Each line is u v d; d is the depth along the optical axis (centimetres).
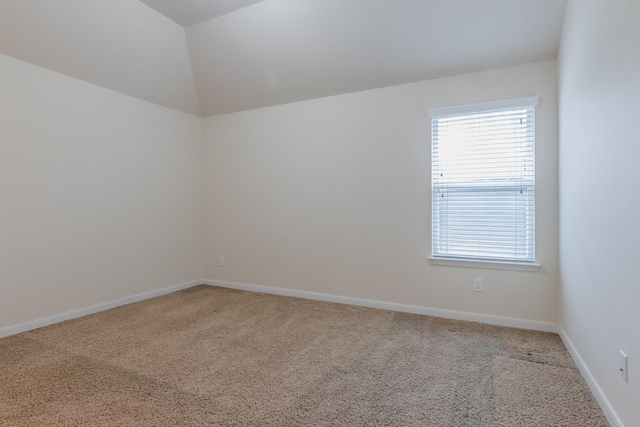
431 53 289
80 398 178
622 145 141
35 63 281
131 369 211
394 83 324
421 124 316
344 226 357
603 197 164
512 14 249
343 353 234
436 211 314
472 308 298
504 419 160
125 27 297
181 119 423
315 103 369
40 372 207
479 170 295
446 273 308
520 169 280
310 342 254
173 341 257
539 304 274
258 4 290
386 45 295
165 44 334
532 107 274
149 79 357
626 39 136
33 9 249
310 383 194
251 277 418
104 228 338
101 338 262
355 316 314
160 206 398
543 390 185
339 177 358
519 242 282
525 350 236
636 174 128
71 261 311
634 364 130
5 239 266
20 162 275
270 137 400
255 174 412
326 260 368
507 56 273
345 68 325
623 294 141
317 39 307
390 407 170
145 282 380
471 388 188
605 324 162
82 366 215
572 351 223
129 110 362
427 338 260
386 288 337
